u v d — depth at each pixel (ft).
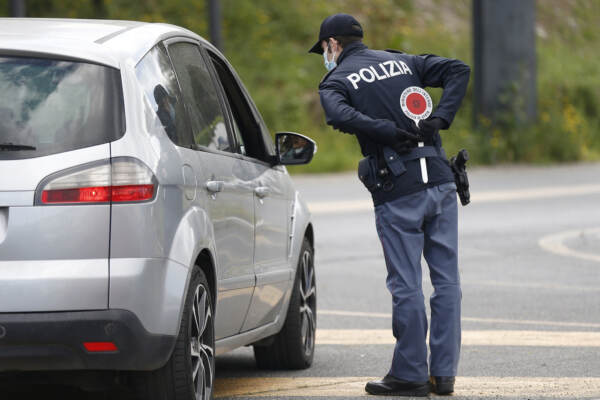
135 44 59.98
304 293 85.30
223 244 64.64
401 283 72.54
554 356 87.45
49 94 54.85
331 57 75.05
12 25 60.64
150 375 57.88
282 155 78.64
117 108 55.36
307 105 357.00
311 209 212.43
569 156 347.56
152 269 54.54
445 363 73.26
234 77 77.00
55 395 71.56
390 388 73.05
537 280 134.00
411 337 72.43
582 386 75.66
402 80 73.15
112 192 53.78
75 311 52.65
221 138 68.85
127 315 53.36
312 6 407.44
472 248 163.63
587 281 132.98
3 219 52.90
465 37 416.05
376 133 71.26
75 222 53.11
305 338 84.79
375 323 105.70
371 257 155.84
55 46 55.77
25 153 53.47
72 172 53.42
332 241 171.94
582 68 412.77
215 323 64.75
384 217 72.90
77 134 54.24
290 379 79.87
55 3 372.99
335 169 313.32
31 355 52.60
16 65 55.36
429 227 73.87
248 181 71.31
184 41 68.49
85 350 53.06
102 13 374.02
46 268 52.54
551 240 171.83
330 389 75.82
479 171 308.40
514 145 334.85
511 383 76.84
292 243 82.07
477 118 336.90
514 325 102.89
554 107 363.35
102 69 56.13
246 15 388.16
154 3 383.86
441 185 72.95
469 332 99.19
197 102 65.98
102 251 53.42
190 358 58.95
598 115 389.39
